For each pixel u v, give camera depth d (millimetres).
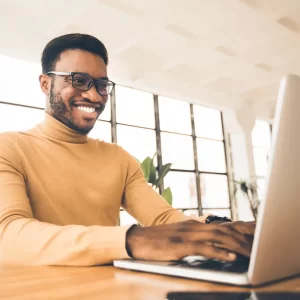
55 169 889
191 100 5938
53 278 412
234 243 406
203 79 5406
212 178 6449
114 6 3246
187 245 427
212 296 277
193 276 371
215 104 6211
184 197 5883
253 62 4895
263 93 6301
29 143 896
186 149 6113
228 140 6859
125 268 461
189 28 3863
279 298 258
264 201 309
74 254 492
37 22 3555
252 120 6742
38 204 850
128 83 5027
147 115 5602
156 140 5641
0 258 547
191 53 4504
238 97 6406
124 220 4758
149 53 4477
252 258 320
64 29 3578
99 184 933
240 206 6586
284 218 328
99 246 485
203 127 6520
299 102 330
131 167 1057
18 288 358
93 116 962
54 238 520
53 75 942
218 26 3818
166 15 3523
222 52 4484
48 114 963
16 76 4070
